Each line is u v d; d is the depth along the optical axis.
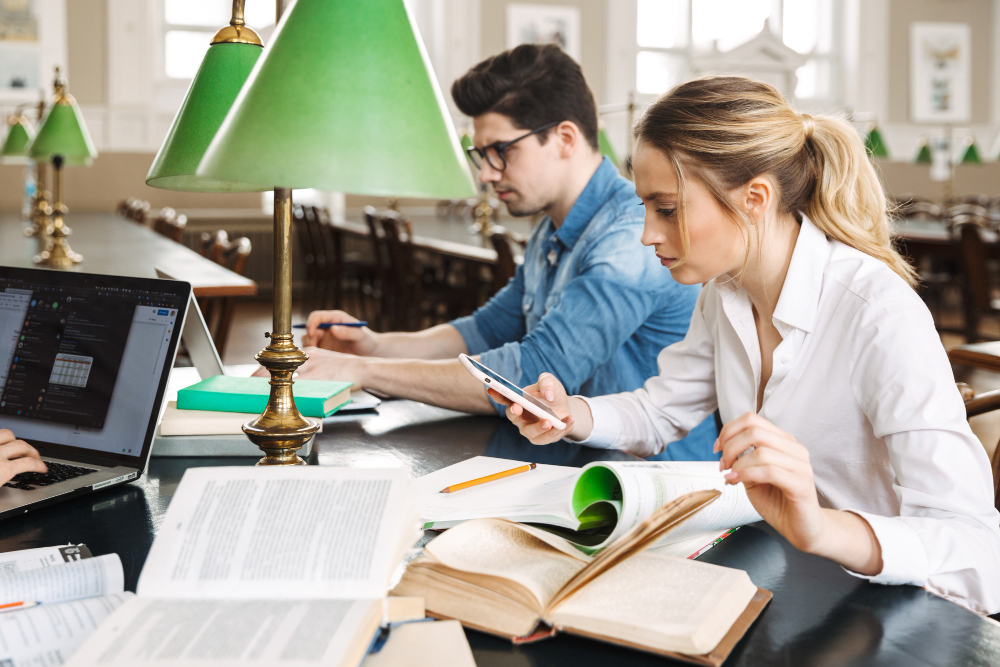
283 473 0.82
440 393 1.57
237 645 0.64
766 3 10.31
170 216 6.11
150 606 0.70
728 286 1.28
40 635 0.71
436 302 5.93
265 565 0.73
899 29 10.52
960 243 4.82
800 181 1.16
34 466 1.12
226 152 0.85
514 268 4.27
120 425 1.22
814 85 10.68
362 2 0.87
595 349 1.69
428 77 0.91
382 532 0.75
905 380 1.07
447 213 8.92
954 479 1.01
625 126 9.78
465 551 0.85
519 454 1.35
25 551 0.91
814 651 0.78
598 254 1.74
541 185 1.83
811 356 1.18
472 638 0.78
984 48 10.79
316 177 0.83
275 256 1.08
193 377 1.80
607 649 0.76
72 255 3.71
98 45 8.48
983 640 0.80
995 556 0.96
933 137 10.73
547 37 9.49
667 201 1.13
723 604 0.78
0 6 8.13
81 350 1.27
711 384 1.44
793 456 0.86
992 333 6.35
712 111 1.11
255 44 1.19
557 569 0.83
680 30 9.98
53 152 3.68
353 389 1.67
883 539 0.91
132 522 1.05
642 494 0.90
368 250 9.53
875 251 1.19
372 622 0.69
